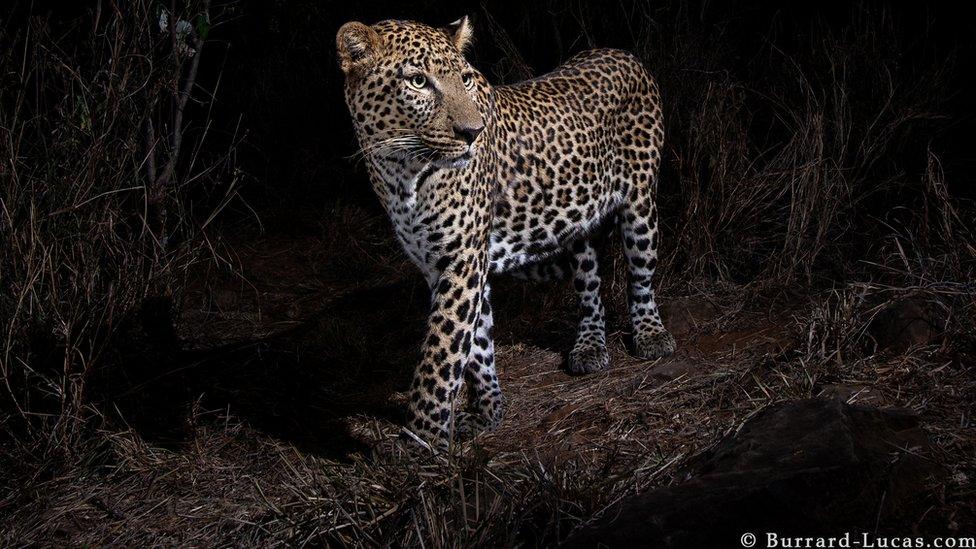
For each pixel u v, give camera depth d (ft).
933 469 9.59
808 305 14.76
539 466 10.75
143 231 14.07
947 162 17.89
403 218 11.69
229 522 10.91
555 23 21.13
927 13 20.34
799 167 16.08
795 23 21.36
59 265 13.14
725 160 16.53
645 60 18.48
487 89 12.25
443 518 9.32
